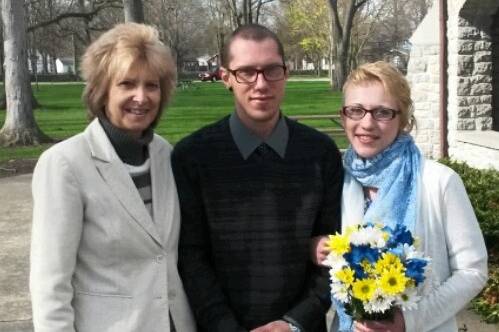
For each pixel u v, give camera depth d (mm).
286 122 2691
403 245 2209
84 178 2322
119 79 2355
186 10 70625
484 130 9438
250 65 2473
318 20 53469
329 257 2277
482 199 5547
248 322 2553
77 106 28672
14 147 15102
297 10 54375
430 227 2395
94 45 2432
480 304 4676
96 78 2395
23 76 15445
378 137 2469
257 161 2580
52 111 25797
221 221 2566
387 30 60406
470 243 2387
